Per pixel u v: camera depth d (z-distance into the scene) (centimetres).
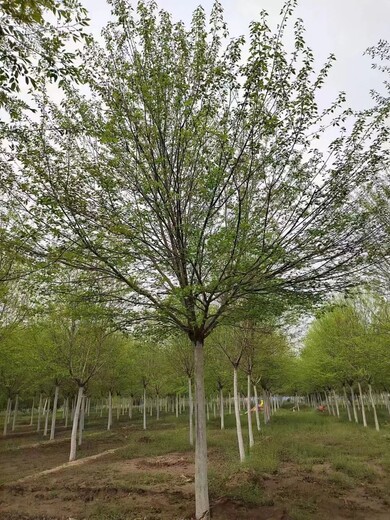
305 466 1186
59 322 1642
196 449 667
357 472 1095
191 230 669
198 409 684
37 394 3506
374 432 2062
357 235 651
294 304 729
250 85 620
